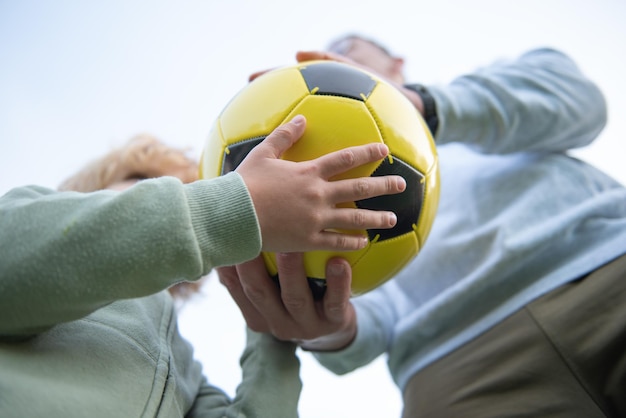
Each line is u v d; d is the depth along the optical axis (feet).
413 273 3.54
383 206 2.15
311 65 2.34
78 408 1.70
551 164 3.47
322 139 2.09
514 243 3.02
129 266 1.67
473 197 3.51
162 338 2.40
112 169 4.39
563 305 2.77
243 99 2.31
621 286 2.67
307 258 2.20
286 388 2.75
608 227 2.99
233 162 2.21
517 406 2.67
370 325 3.34
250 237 1.80
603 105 3.76
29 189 2.23
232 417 2.57
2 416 1.54
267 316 2.54
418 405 3.10
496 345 2.89
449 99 3.33
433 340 3.26
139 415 1.86
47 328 1.81
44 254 1.64
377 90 2.28
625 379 2.50
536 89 3.53
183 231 1.71
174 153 4.73
